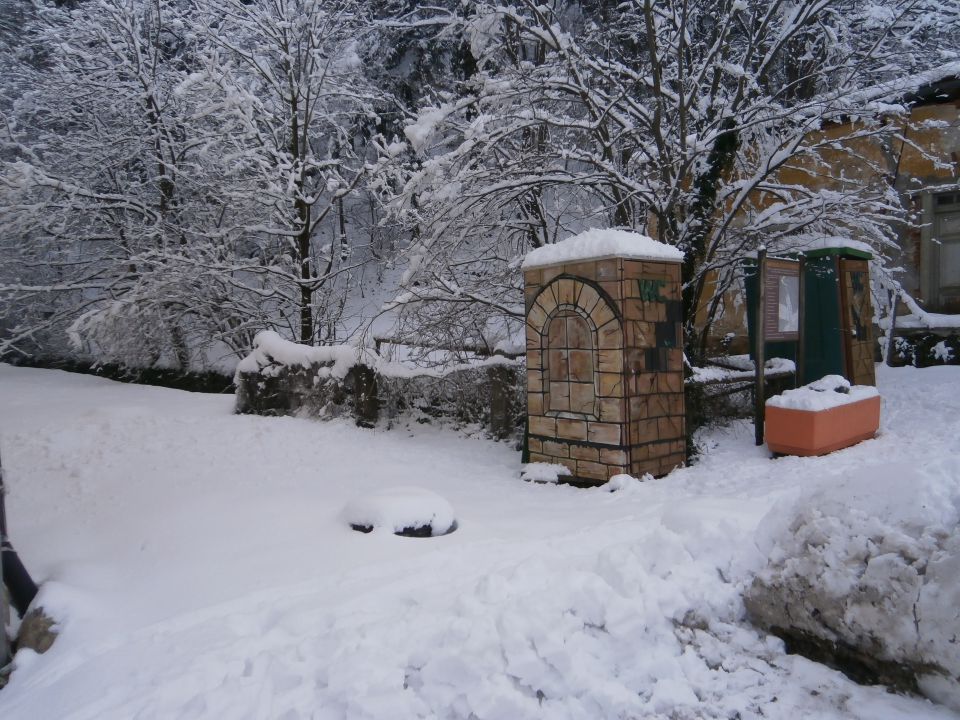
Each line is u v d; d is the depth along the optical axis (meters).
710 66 9.05
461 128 9.38
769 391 8.77
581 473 6.71
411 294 9.00
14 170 13.67
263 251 14.72
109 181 15.93
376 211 19.44
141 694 3.08
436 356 10.05
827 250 8.27
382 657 3.10
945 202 12.08
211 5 13.66
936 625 2.76
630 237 6.62
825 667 3.09
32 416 9.98
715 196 9.01
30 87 17.05
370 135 19.14
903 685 2.88
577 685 2.99
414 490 5.28
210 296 14.16
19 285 15.09
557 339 6.90
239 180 13.69
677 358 6.91
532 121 8.66
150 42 15.30
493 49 9.95
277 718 2.85
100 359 15.96
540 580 3.67
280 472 7.25
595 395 6.62
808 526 3.26
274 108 14.06
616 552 3.69
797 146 8.67
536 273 7.06
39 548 5.28
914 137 12.12
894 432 7.43
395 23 11.65
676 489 6.11
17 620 4.22
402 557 4.52
